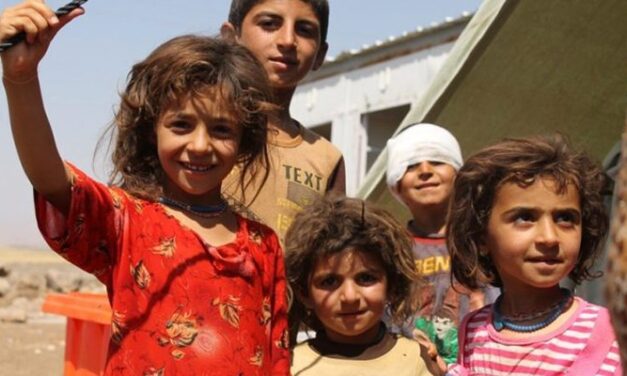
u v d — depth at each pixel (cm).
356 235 353
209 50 307
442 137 469
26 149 268
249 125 319
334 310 352
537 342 317
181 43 308
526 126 672
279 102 421
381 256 357
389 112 2016
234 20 436
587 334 311
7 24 257
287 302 348
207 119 301
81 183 282
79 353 496
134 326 291
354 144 2019
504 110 655
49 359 1364
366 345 359
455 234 346
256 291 309
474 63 613
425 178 460
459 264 350
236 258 304
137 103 308
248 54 318
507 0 583
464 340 340
